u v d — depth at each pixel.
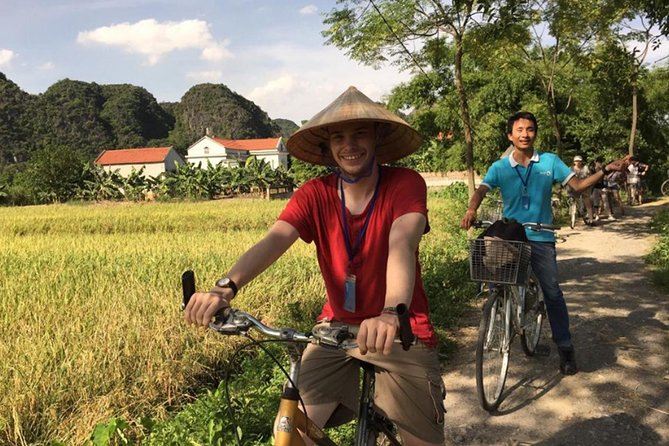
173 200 37.69
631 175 19.22
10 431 3.79
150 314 5.81
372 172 2.26
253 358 5.15
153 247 11.15
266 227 18.38
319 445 2.13
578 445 3.63
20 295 6.69
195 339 5.20
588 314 6.30
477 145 22.30
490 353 4.17
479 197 4.77
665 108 24.48
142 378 4.42
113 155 73.94
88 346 4.79
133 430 3.90
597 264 9.09
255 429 3.68
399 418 2.30
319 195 2.34
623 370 4.73
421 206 2.20
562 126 22.22
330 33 10.70
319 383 2.36
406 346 1.72
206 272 7.99
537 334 5.07
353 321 2.35
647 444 3.61
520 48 13.74
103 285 7.12
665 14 6.43
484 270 4.07
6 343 5.02
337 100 2.24
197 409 3.82
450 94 21.12
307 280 7.57
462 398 4.36
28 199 42.50
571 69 19.41
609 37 13.82
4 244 12.41
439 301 6.58
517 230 4.08
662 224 12.59
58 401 4.05
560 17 12.70
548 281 4.57
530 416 4.04
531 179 4.60
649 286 7.50
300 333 1.86
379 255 2.25
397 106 22.77
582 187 4.44
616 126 22.56
